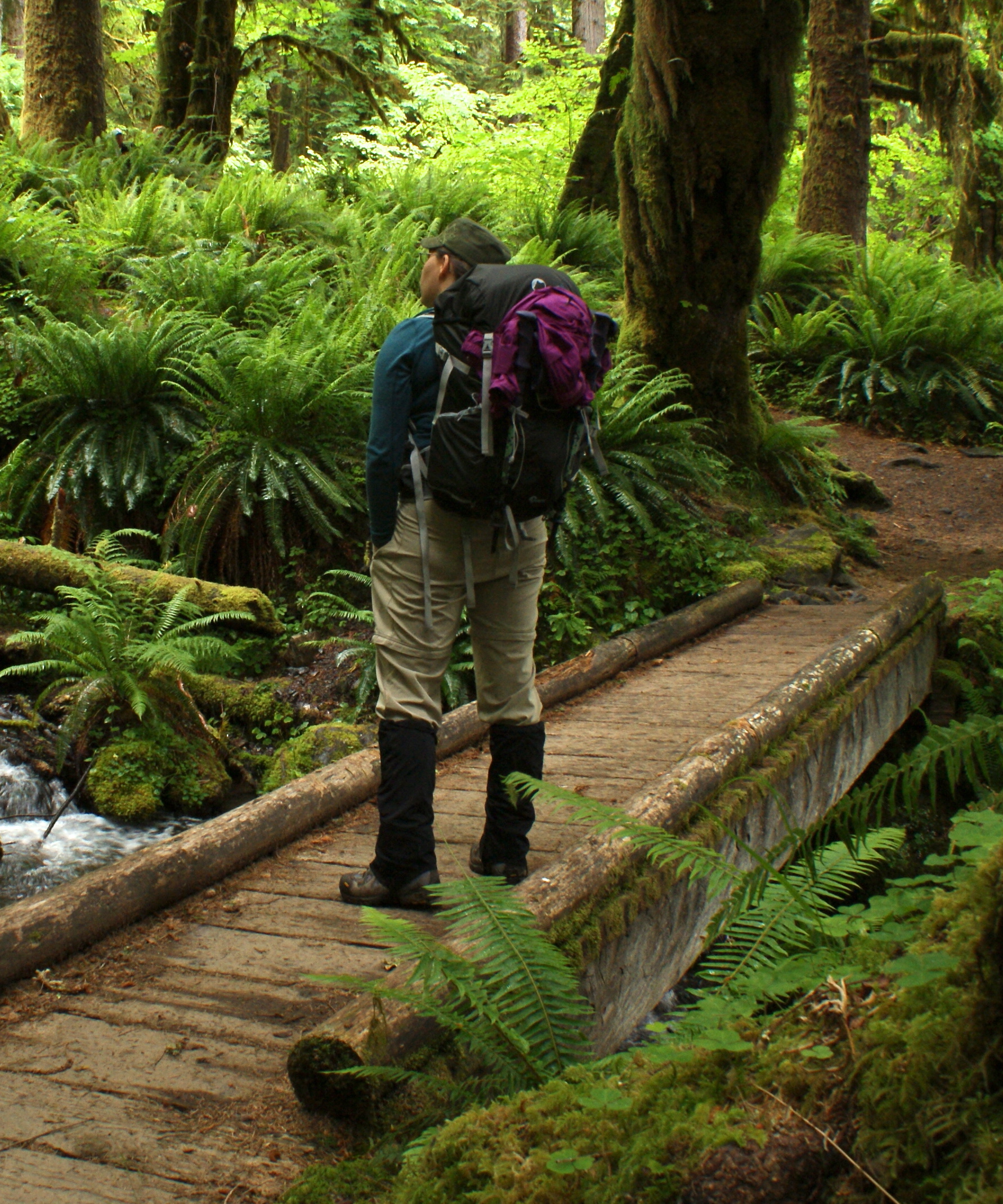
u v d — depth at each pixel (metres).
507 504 2.72
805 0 7.52
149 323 7.70
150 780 5.22
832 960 1.82
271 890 3.19
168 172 13.13
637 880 2.95
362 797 3.97
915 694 6.21
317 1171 1.87
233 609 6.04
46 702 5.77
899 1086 1.13
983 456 11.67
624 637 5.97
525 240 12.76
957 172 15.25
